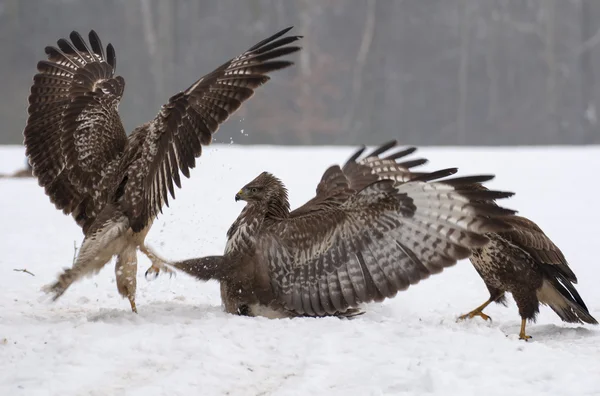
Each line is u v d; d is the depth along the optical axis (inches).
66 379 392.8
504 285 523.2
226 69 473.7
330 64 3334.2
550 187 1104.2
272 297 503.2
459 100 3560.5
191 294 597.3
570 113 3535.9
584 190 1079.0
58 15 3366.1
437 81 3575.3
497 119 3548.2
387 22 3440.0
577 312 525.7
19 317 499.5
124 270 487.2
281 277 499.8
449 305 589.3
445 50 3607.3
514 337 480.7
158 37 3339.1
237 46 3496.6
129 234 480.7
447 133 3563.0
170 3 3368.6
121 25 3400.6
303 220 494.6
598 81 3572.8
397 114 3531.0
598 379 397.1
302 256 494.9
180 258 679.1
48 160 508.4
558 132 3499.0
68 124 507.2
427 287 632.4
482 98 3580.2
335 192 543.8
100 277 627.5
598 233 816.3
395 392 385.7
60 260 688.4
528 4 3607.3
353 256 488.1
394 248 480.7
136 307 519.8
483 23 3607.3
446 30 3612.2
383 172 569.0
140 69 3321.9
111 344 429.1
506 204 976.3
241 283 503.2
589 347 472.1
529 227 517.7
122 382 394.6
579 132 3513.8
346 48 3454.7
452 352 428.1
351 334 452.1
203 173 1120.8
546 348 442.0
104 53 536.1
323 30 3467.0
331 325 466.3
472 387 387.5
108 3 3410.4
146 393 382.3
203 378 399.5
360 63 3398.1
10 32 3257.9
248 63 477.4
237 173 1134.4
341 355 426.3
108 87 516.7
